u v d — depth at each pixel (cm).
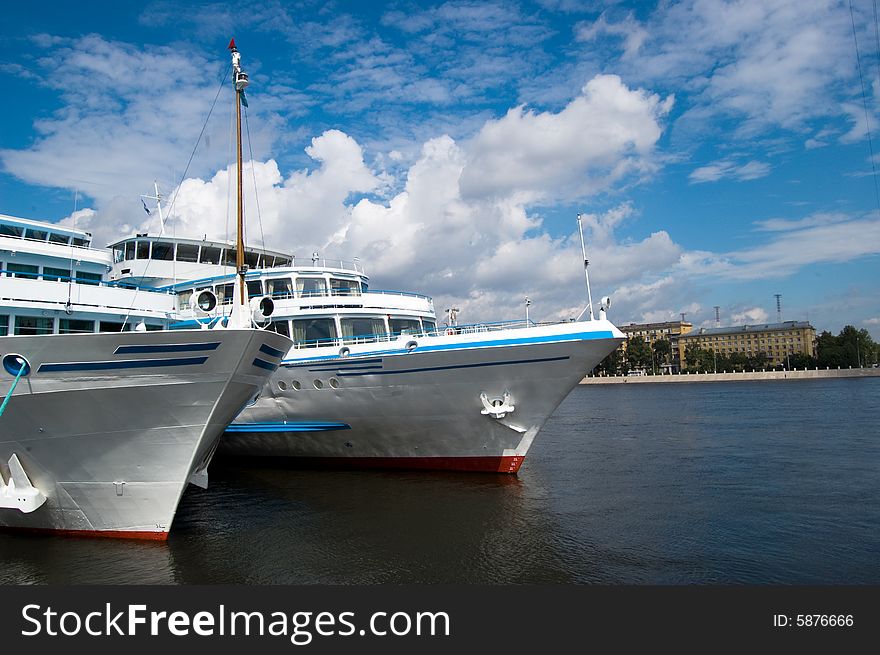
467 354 1977
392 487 2031
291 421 2291
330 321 2331
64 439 1375
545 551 1408
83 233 2406
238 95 1573
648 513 1736
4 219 2181
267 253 2891
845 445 3095
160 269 2656
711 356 15050
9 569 1286
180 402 1371
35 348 1288
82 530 1481
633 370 15212
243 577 1259
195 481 1549
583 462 2678
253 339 1389
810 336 16375
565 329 1923
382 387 2116
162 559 1352
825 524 1627
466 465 2211
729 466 2533
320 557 1373
